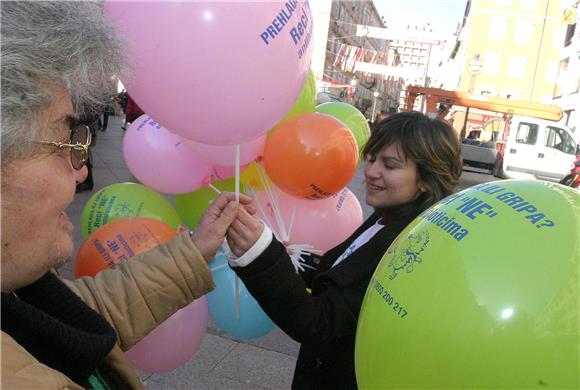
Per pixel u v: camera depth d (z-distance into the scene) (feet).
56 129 2.68
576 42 82.94
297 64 4.69
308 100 7.34
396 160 5.25
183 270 4.42
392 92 160.76
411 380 3.12
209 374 9.77
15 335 2.94
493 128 70.33
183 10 4.08
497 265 2.95
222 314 6.83
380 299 3.47
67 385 2.40
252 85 4.38
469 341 2.89
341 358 4.97
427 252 3.30
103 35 2.84
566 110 80.02
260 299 4.42
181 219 8.68
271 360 10.47
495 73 116.47
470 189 3.66
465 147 52.65
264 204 7.56
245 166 7.25
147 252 4.61
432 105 55.16
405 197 5.34
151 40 4.14
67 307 3.48
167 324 5.76
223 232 4.50
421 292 3.17
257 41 4.25
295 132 6.34
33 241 2.71
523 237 3.01
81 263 5.62
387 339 3.28
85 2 2.78
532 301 2.81
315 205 7.52
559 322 2.74
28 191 2.60
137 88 4.46
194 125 4.62
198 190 8.26
